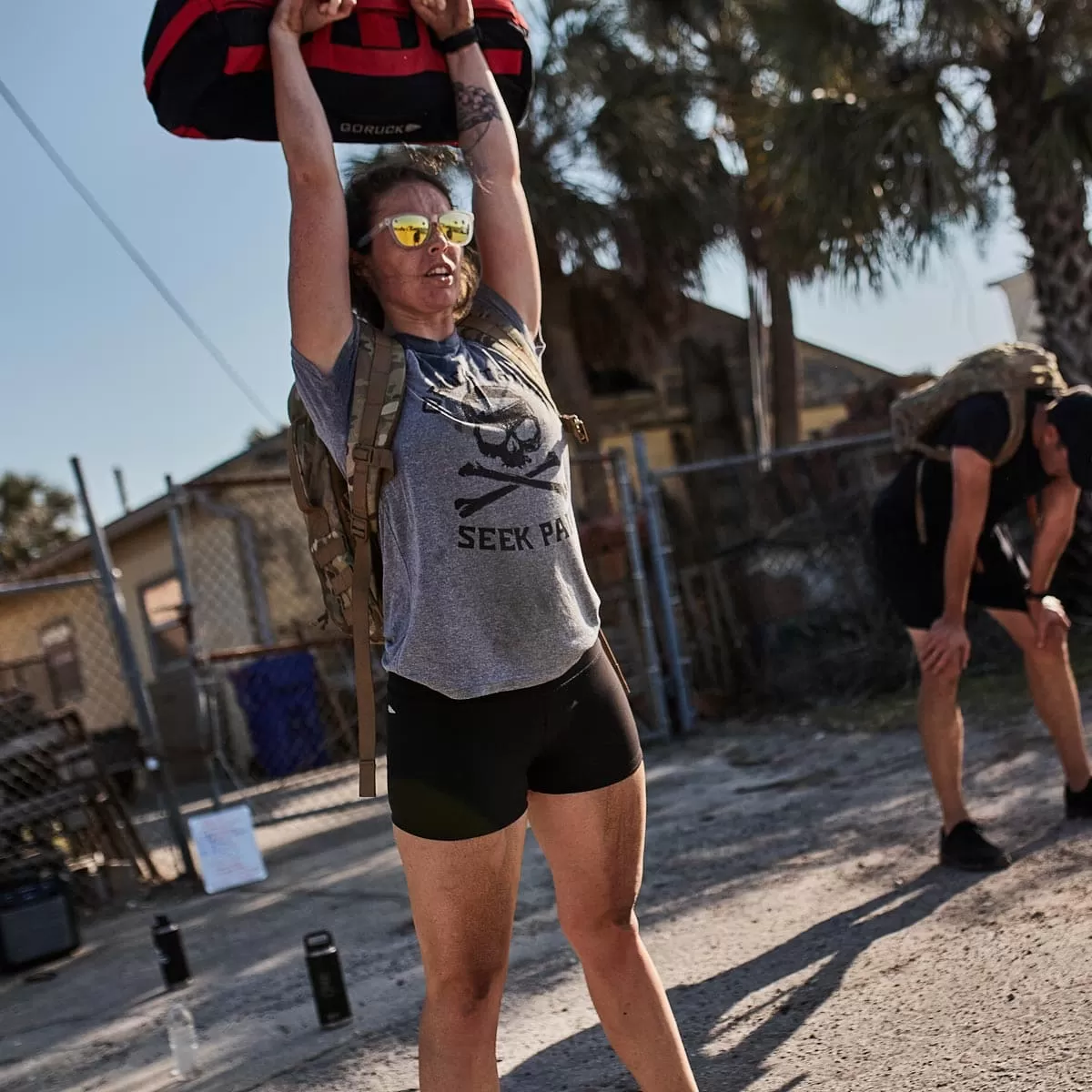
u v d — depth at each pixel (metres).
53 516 29.41
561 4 13.12
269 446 12.98
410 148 2.39
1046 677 3.95
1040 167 8.68
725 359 16.97
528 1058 2.93
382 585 1.93
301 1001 3.80
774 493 10.99
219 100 2.17
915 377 13.27
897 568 3.87
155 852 7.51
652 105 13.22
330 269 1.92
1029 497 3.96
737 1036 2.81
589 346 14.67
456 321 2.14
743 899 3.96
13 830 6.36
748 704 8.93
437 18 2.26
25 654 15.77
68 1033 3.99
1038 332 9.40
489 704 1.84
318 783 8.53
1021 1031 2.50
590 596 2.00
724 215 13.85
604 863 2.02
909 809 4.74
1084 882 3.34
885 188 8.87
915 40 8.55
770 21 9.04
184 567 6.81
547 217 12.82
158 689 12.77
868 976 3.01
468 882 1.86
